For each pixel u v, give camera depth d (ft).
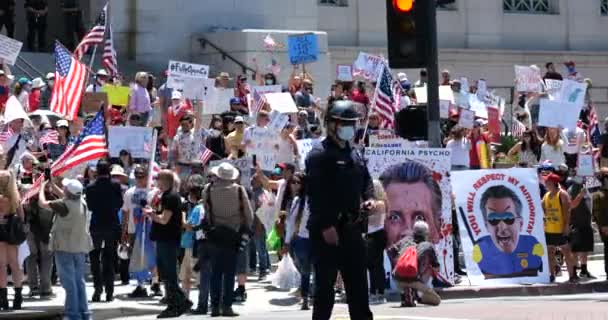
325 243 45.80
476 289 76.18
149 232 72.64
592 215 85.61
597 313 59.36
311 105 100.78
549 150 96.07
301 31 116.47
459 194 79.10
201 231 65.87
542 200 81.00
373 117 88.94
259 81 109.09
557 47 145.28
